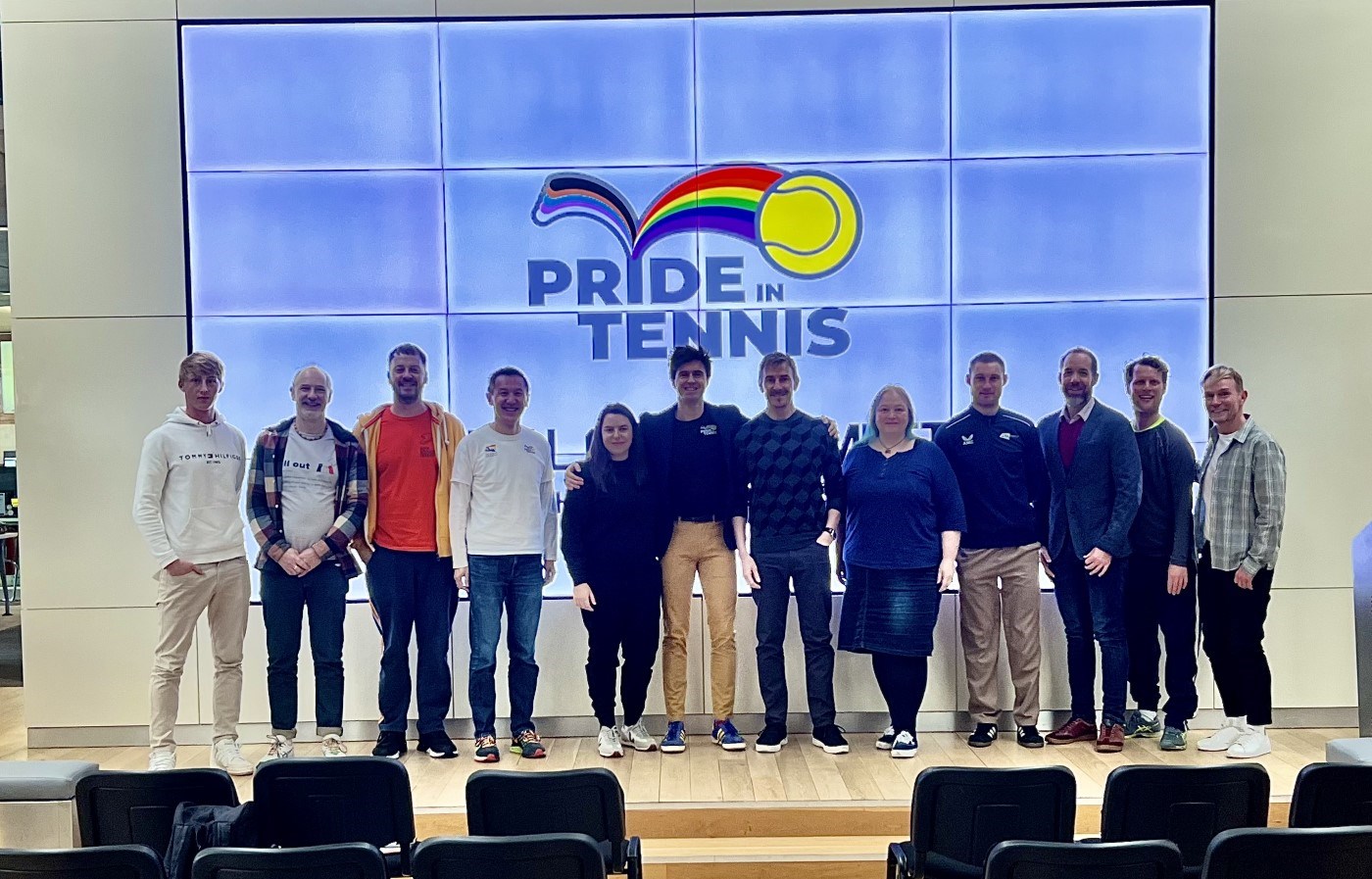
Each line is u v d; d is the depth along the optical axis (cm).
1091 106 498
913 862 278
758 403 505
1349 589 498
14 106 493
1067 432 469
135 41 494
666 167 502
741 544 465
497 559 456
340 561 451
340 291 503
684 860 370
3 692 620
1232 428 441
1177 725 458
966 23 497
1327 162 494
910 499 450
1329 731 494
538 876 229
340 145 500
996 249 502
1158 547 460
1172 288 500
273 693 452
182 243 498
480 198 502
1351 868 222
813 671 464
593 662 460
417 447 459
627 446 454
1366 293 496
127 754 488
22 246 496
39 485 498
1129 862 221
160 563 434
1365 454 499
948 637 498
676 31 498
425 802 403
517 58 499
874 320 504
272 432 451
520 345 504
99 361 498
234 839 269
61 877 231
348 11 495
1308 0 491
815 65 499
